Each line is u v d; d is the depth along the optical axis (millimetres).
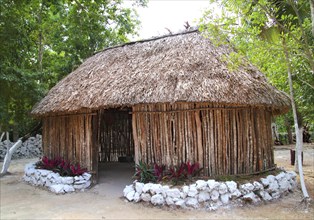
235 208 5703
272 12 6113
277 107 6734
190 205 5684
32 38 12008
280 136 22812
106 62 8703
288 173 7094
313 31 5496
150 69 7180
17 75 10117
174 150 6707
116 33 17141
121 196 6680
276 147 19281
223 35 5949
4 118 10484
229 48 7613
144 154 6977
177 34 8625
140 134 7055
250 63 7406
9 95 10602
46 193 7180
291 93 6418
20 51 10734
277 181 6527
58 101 7895
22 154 15508
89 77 8250
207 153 6547
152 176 6406
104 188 7398
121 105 6508
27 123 15102
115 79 7398
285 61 6203
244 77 6656
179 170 6277
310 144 20984
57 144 8758
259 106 6602
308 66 6965
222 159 6578
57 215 5512
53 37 15727
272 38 6457
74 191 7195
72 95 7645
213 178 6301
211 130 6566
